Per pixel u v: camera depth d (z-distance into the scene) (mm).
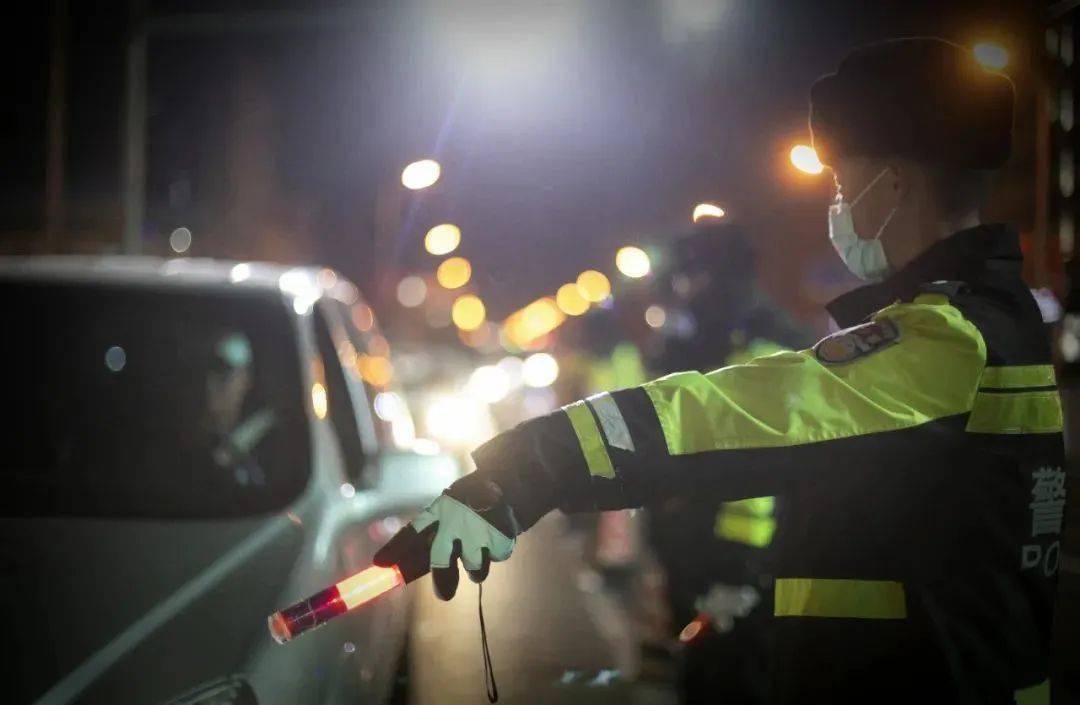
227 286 4516
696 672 4766
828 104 2123
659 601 7426
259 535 3342
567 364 10961
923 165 2059
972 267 2029
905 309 1948
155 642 2648
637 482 1830
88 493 3699
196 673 2557
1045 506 2004
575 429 1830
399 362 18844
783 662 1998
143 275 4598
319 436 4047
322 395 4254
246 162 36531
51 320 4348
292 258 38500
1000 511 1934
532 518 1844
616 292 8250
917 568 1917
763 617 4621
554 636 7266
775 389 1865
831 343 1920
